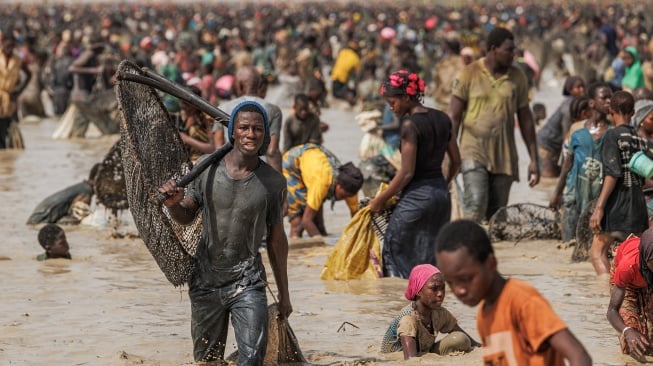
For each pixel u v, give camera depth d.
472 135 37.81
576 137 35.88
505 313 14.60
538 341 14.34
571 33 162.62
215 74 114.38
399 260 31.31
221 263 21.55
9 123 70.69
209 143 35.62
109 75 78.12
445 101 76.50
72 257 35.69
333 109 99.31
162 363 22.81
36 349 24.11
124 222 43.12
